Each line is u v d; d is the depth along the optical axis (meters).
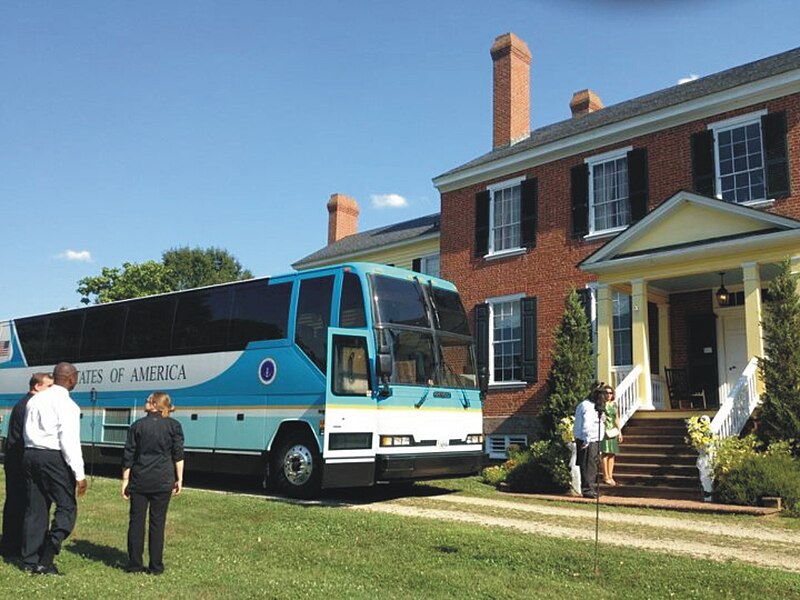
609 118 19.95
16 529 7.17
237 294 14.07
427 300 12.86
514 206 21.30
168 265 60.22
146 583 6.25
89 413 16.67
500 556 7.34
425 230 26.09
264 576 6.60
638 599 6.00
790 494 10.85
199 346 14.45
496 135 24.52
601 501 11.80
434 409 12.27
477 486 14.26
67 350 17.80
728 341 16.94
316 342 12.23
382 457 11.34
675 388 17.25
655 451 13.96
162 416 7.00
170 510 10.21
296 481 12.03
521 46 25.09
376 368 11.61
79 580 6.28
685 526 9.57
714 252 14.55
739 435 12.89
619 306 18.67
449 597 6.05
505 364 20.61
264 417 12.73
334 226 34.88
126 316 16.45
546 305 19.77
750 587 6.25
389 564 7.08
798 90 15.88
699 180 17.11
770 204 15.88
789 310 12.56
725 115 17.00
